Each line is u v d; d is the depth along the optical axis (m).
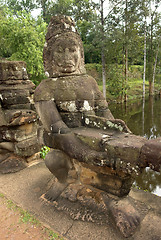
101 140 1.58
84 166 2.02
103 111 2.12
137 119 9.08
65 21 1.91
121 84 10.55
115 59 11.13
